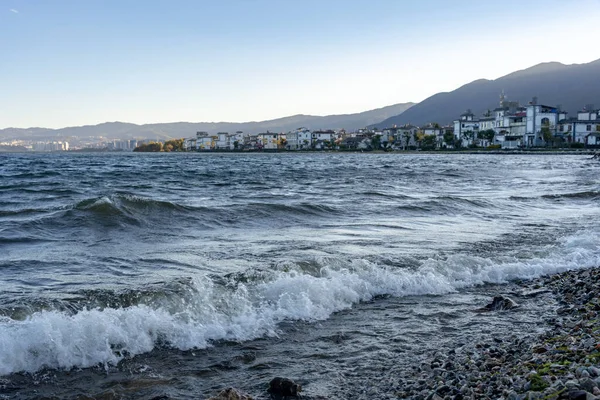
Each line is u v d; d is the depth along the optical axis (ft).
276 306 30.40
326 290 32.45
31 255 41.45
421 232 56.34
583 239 51.49
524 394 17.34
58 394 20.21
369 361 23.65
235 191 107.76
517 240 52.42
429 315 30.40
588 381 17.16
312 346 25.46
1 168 224.12
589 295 32.73
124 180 144.15
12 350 22.38
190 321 27.25
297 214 66.74
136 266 38.27
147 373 22.25
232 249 45.24
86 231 52.26
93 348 23.59
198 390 20.84
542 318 29.63
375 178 157.17
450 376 21.06
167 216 60.59
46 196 91.50
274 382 20.63
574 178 156.66
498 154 433.07
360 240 50.55
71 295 29.66
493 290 36.17
